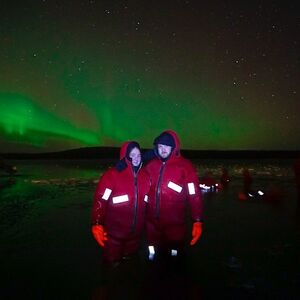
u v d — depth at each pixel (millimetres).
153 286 3893
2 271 4758
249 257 5320
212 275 4492
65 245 6098
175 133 4375
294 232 7000
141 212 4195
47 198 12734
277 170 31672
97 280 4340
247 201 11500
